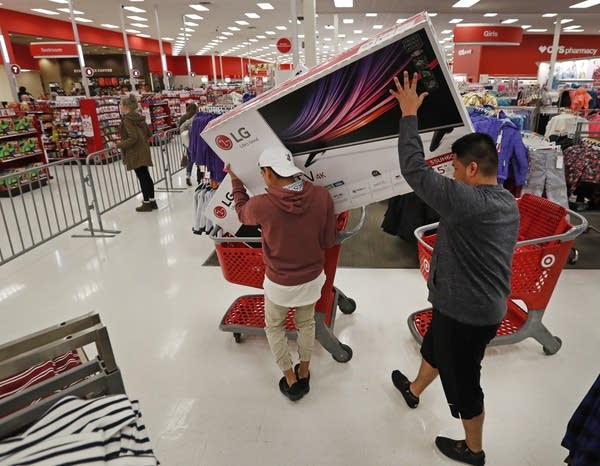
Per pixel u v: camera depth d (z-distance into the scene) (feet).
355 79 5.32
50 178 24.52
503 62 60.39
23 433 3.00
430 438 6.40
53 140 30.76
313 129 5.84
